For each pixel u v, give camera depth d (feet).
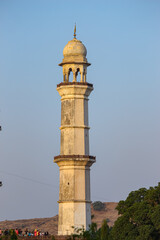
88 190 534.78
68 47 554.46
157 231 572.51
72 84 540.11
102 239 442.50
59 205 535.60
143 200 607.37
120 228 583.99
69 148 535.60
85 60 553.64
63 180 532.73
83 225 502.38
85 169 533.96
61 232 527.40
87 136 543.39
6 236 485.56
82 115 542.16
